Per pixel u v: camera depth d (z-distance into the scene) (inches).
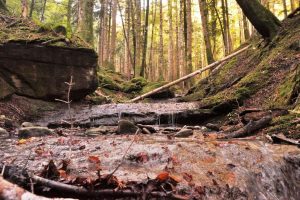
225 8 1077.8
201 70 655.1
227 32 1025.5
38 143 208.2
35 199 85.8
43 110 444.5
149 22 1544.0
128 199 111.0
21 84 445.7
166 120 402.9
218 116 402.0
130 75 999.0
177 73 1233.4
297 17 521.0
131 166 150.3
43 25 495.8
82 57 490.6
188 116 399.2
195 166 154.9
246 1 520.7
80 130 318.3
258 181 157.8
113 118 403.2
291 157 188.4
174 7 1339.8
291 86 335.6
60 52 474.6
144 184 116.6
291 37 472.1
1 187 87.5
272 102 351.6
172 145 185.3
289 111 293.0
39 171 134.8
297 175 183.2
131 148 180.7
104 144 198.8
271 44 506.6
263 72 432.1
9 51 438.6
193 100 592.1
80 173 135.9
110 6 1294.3
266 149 199.5
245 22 951.6
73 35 505.0
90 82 497.4
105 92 705.6
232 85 514.9
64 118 415.8
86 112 450.3
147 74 1280.8
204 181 137.6
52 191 112.0
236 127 310.8
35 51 456.4
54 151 179.6
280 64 426.9
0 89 403.5
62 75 477.7
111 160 157.5
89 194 110.7
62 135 263.6
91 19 897.5
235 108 397.7
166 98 695.1
